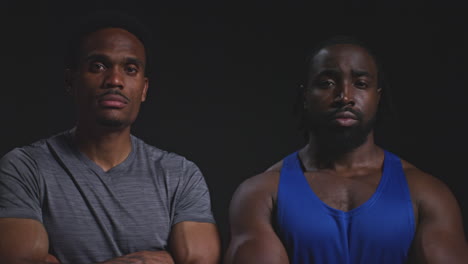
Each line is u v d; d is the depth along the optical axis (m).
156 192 2.44
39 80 4.65
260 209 2.40
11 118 4.61
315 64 2.45
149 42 2.58
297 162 2.53
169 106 4.71
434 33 4.45
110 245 2.35
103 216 2.37
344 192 2.41
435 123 4.41
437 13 4.45
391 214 2.34
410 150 4.42
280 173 2.49
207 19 4.78
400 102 4.44
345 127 2.39
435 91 4.42
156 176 2.47
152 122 4.70
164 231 2.41
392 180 2.41
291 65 4.68
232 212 2.45
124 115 2.39
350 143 2.44
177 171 2.50
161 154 2.56
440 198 2.35
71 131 2.54
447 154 4.39
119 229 2.36
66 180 2.38
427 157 4.41
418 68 4.45
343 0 4.63
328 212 2.37
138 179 2.45
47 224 2.32
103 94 2.37
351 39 2.49
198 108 4.71
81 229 2.34
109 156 2.45
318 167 2.50
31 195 2.31
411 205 2.35
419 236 2.30
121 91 2.38
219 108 4.71
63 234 2.32
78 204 2.36
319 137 2.49
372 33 4.55
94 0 4.69
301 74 2.58
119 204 2.39
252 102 4.70
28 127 4.62
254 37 4.74
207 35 4.77
